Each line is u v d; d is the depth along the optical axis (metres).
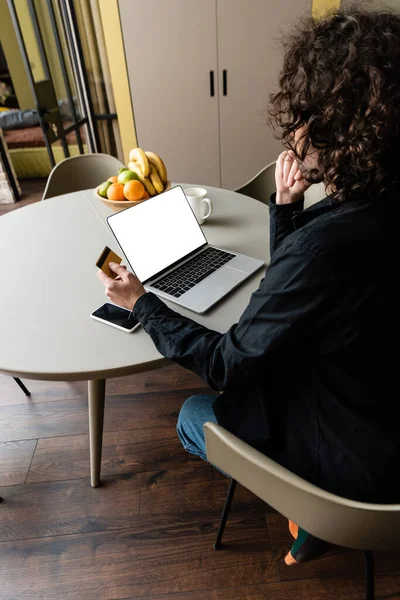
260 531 1.31
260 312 0.67
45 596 1.19
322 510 0.65
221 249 1.28
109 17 2.60
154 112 2.95
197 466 1.50
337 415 0.73
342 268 0.59
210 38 2.68
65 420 1.69
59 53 2.78
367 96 0.54
